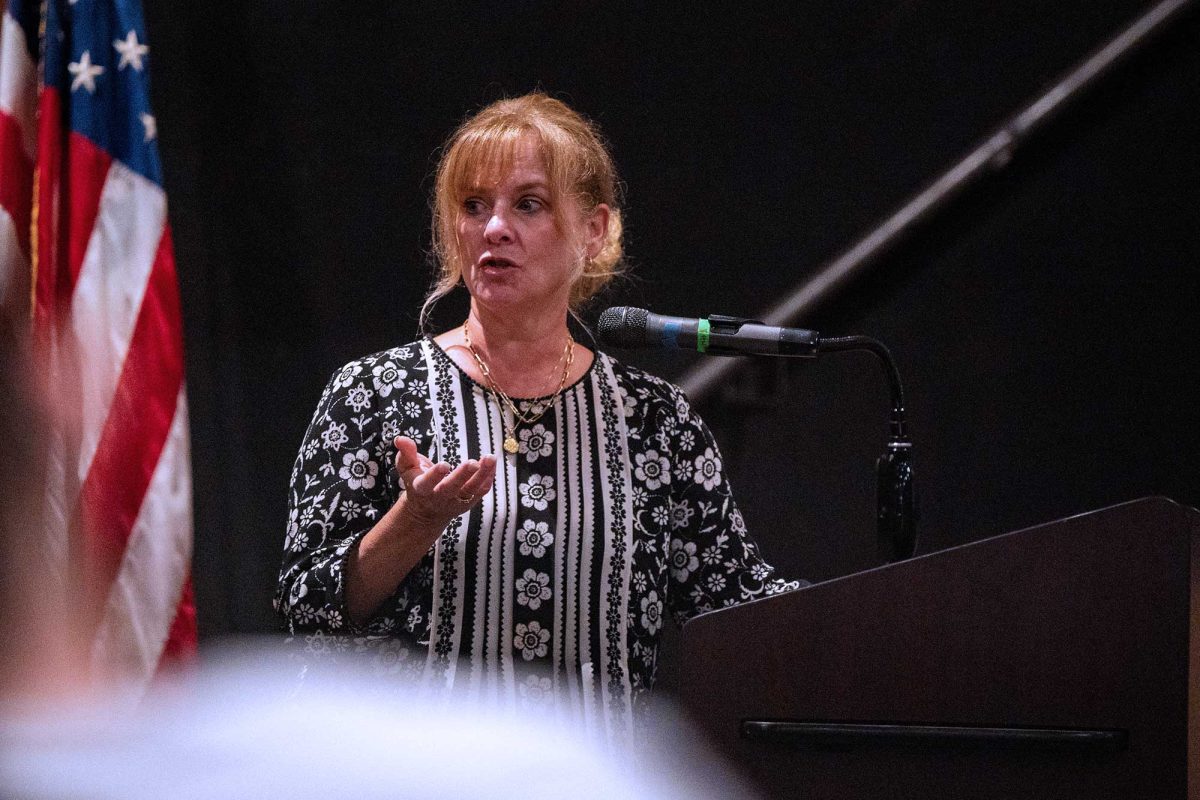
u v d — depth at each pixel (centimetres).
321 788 281
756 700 437
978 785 420
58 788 201
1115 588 414
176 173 971
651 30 1016
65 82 880
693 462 601
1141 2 1012
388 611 542
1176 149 1024
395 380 575
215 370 975
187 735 251
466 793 407
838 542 1014
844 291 952
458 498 466
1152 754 407
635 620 562
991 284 1027
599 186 594
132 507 839
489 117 578
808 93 1020
